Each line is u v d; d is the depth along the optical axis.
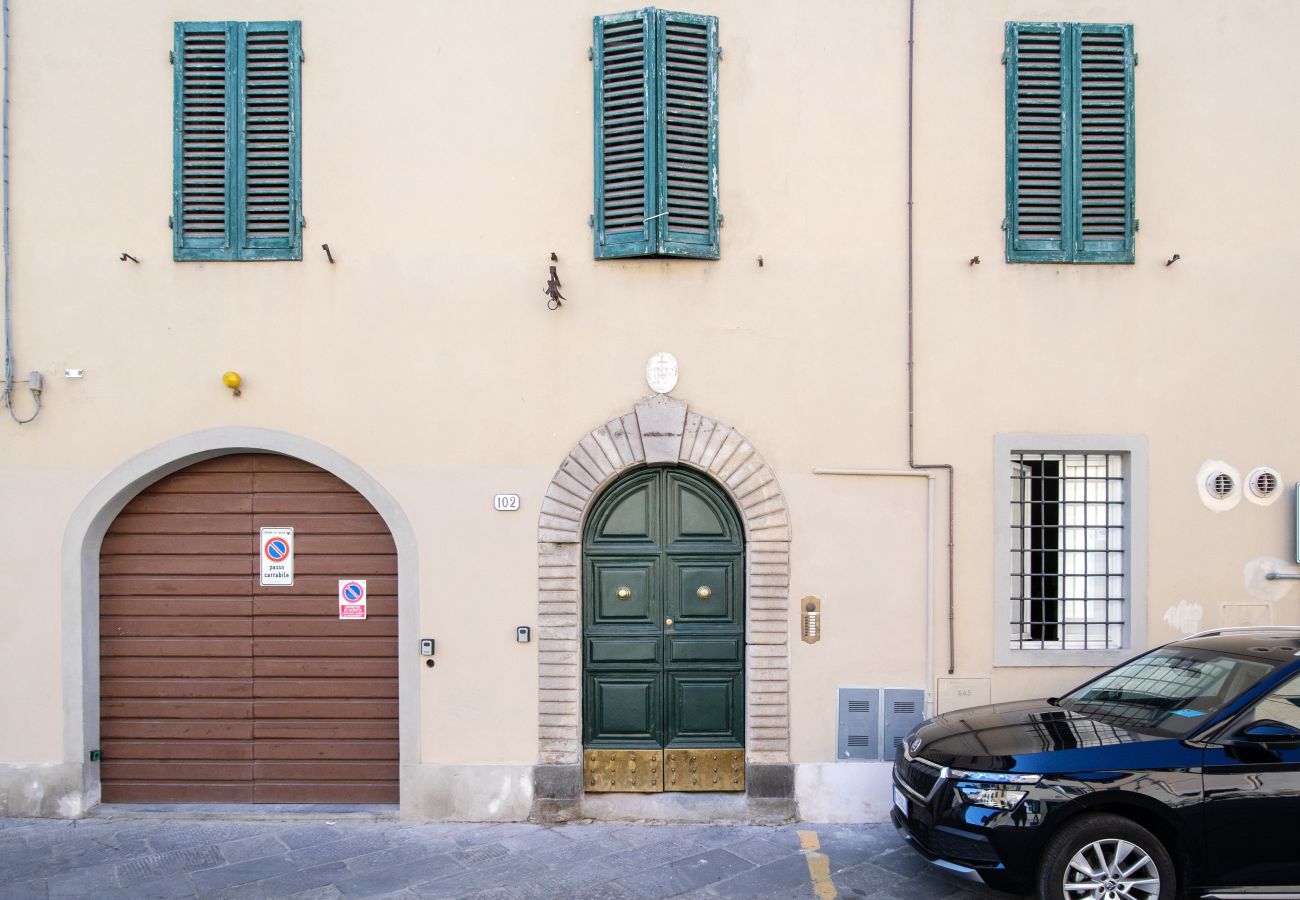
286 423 5.43
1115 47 5.57
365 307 5.45
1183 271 5.54
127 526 5.59
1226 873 3.62
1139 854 3.67
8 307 5.40
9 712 5.36
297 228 5.43
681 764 5.43
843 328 5.49
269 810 5.43
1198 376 5.52
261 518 5.59
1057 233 5.56
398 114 5.48
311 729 5.56
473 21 5.48
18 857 4.75
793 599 5.43
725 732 5.48
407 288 5.45
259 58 5.49
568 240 5.47
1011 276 5.52
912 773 4.21
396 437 5.43
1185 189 5.57
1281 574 5.47
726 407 5.46
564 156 5.48
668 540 5.50
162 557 5.60
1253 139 5.58
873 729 5.39
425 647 5.35
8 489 5.39
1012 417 5.49
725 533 5.52
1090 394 5.50
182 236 5.44
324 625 5.59
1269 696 3.78
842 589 5.44
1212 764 3.66
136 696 5.58
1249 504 5.50
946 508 5.46
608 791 5.42
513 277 5.45
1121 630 5.58
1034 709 4.52
